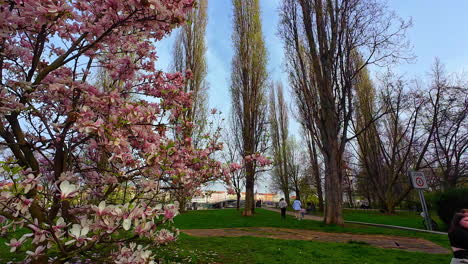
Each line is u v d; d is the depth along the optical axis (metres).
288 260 5.68
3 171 2.12
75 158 3.60
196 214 18.73
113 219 1.94
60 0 2.35
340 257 5.98
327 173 13.16
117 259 2.20
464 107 20.64
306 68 14.88
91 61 3.77
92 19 3.04
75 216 2.84
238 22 20.70
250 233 10.12
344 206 48.16
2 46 2.99
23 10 2.33
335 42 13.71
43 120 2.84
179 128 4.24
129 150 2.97
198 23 22.02
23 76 3.63
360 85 24.41
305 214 25.62
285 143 36.28
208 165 5.16
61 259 2.16
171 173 3.55
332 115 13.30
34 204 2.47
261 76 19.91
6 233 2.40
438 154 23.20
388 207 23.55
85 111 2.51
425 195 16.50
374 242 8.27
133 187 3.40
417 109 22.06
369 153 26.58
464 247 1.72
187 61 21.06
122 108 2.87
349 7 13.39
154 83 4.24
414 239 8.95
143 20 2.76
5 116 2.80
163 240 2.52
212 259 5.70
